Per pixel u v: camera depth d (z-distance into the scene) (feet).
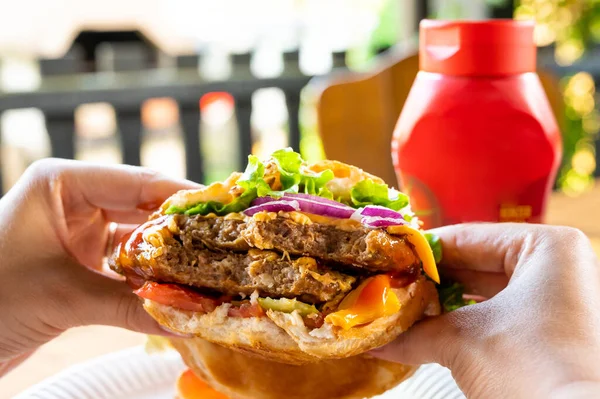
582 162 2.84
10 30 3.10
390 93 2.12
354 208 1.21
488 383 1.03
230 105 2.92
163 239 1.18
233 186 1.20
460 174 1.45
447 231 1.30
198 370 1.34
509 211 1.46
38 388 1.35
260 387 1.29
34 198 1.34
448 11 3.10
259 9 3.40
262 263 1.14
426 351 1.13
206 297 1.18
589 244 1.15
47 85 2.70
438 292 1.30
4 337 1.32
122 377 1.39
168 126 3.34
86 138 3.45
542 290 1.06
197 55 3.04
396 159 1.54
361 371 1.26
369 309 1.12
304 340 1.11
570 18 2.82
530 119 1.42
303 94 2.85
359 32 3.33
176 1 3.31
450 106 1.43
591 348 0.98
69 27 3.17
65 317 1.31
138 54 3.02
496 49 1.41
